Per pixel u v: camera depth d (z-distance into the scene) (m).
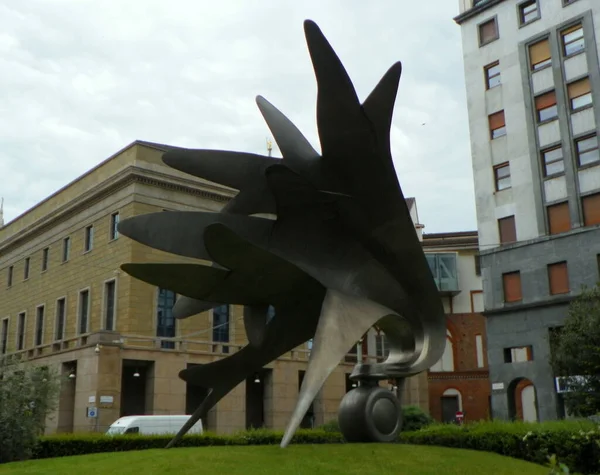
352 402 14.77
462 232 53.66
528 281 34.38
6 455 15.84
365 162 12.80
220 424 37.19
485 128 37.88
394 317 14.14
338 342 12.44
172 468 11.02
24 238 50.34
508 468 12.84
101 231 41.62
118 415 34.72
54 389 17.34
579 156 33.81
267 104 14.48
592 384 22.12
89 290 41.78
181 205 40.53
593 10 34.12
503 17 38.16
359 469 11.30
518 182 35.84
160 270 12.51
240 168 14.61
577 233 32.78
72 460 12.91
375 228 13.58
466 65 39.47
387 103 12.52
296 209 13.44
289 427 11.62
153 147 39.94
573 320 23.73
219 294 13.55
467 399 48.97
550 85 35.41
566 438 14.70
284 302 14.17
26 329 48.56
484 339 50.06
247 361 14.88
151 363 37.00
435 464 12.34
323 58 11.85
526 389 44.09
